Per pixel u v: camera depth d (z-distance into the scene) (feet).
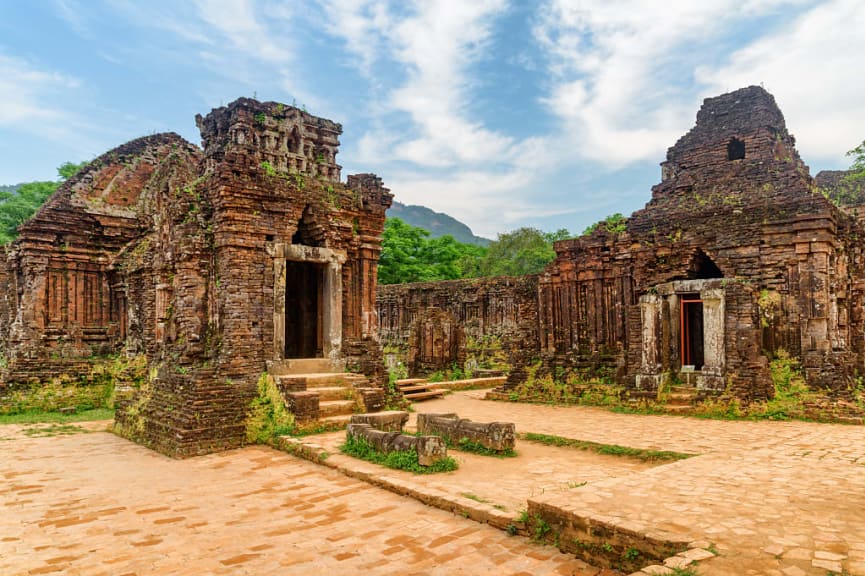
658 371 62.59
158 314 57.11
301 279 63.62
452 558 23.24
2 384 69.82
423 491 30.66
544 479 33.30
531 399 72.02
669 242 66.23
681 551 20.21
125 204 83.41
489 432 40.40
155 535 26.71
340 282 57.67
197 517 29.25
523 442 45.24
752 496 26.22
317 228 56.75
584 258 73.10
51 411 70.03
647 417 57.11
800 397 54.70
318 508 30.14
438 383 87.45
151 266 67.72
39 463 41.81
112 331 80.48
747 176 70.18
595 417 57.72
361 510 29.60
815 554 19.44
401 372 100.99
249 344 51.01
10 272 84.79
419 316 108.68
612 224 74.08
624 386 65.36
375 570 22.34
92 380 74.69
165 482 36.06
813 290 57.31
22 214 122.11
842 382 55.11
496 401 74.79
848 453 37.32
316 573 22.25
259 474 37.65
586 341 72.54
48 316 76.28
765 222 60.54
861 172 99.66
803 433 45.91
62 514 29.94
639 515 23.31
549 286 76.07
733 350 58.65
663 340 63.67
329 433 47.01
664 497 25.99
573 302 73.61
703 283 61.36
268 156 57.57
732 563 18.83
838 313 61.31
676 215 67.67
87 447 47.83
